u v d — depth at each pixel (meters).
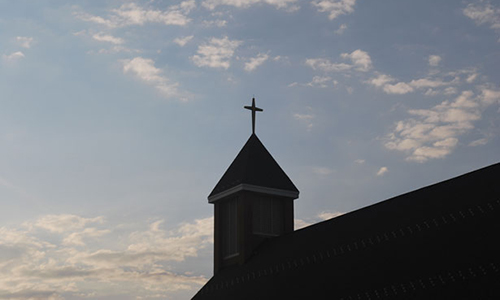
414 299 37.53
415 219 44.56
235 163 67.62
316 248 51.75
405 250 42.34
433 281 37.62
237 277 58.59
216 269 64.56
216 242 65.56
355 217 51.84
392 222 46.53
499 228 37.53
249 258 61.97
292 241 57.47
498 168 43.28
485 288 34.34
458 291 35.53
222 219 66.56
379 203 51.12
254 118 70.62
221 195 65.88
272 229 64.62
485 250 36.75
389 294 39.50
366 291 41.50
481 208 40.22
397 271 40.97
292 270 51.38
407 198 48.44
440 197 44.91
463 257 37.53
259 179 64.75
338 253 48.31
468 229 39.44
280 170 67.12
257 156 67.50
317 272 48.16
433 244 40.66
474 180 43.91
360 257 45.66
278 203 66.00
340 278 45.09
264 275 54.47
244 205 63.62
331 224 54.12
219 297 57.31
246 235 62.66
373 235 46.78
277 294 49.50
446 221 41.69
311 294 45.97
